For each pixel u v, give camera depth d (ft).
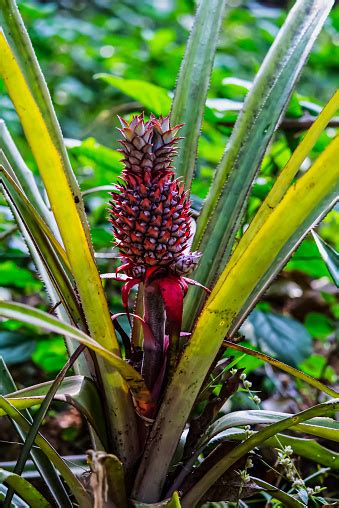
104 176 6.29
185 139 4.36
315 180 3.34
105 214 6.72
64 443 5.49
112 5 15.23
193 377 3.60
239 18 13.44
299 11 4.34
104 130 12.10
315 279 8.02
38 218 3.70
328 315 7.06
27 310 3.20
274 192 3.69
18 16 4.01
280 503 4.26
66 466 3.60
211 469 3.75
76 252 3.47
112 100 12.48
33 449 3.91
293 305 7.14
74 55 12.74
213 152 7.11
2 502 3.85
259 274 3.46
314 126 3.60
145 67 11.66
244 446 3.65
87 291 3.52
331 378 6.05
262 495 4.75
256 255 3.43
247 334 5.33
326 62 11.80
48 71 12.76
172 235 3.61
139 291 4.10
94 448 3.90
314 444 3.89
